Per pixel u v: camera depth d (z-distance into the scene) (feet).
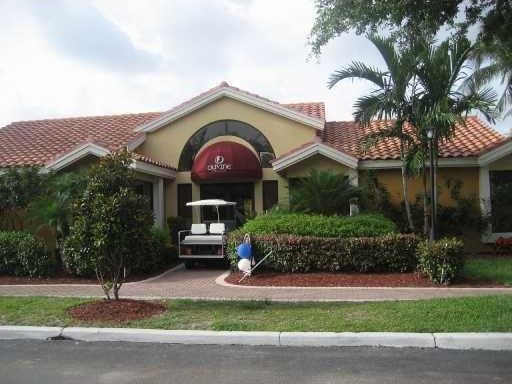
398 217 55.83
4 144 68.39
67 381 19.94
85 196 30.68
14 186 49.19
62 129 73.31
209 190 64.95
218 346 24.50
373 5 36.24
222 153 60.34
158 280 43.96
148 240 31.53
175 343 25.17
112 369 21.30
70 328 26.48
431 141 45.44
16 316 29.12
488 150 54.70
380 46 44.62
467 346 23.32
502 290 35.47
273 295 35.27
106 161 31.17
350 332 24.53
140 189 63.05
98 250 29.99
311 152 57.82
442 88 44.14
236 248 45.21
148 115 77.36
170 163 65.98
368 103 45.73
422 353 22.71
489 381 19.02
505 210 56.95
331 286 38.47
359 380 19.36
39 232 53.98
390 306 29.25
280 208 52.90
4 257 45.32
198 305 31.45
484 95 44.01
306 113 63.16
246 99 64.03
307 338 24.34
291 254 43.09
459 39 42.93
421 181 58.75
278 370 20.74
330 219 45.27
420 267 40.32
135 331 25.77
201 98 64.80
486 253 55.67
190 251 50.52
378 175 59.62
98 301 31.50
